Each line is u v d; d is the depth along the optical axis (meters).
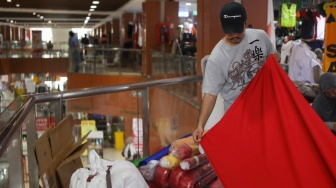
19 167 1.99
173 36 15.02
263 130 2.11
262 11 6.70
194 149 2.71
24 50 23.00
